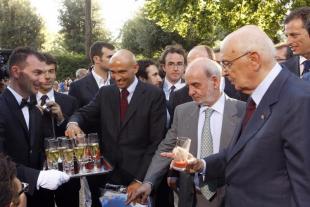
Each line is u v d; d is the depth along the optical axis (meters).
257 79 2.15
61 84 17.11
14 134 3.13
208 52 4.37
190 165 2.51
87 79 5.07
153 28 30.97
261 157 2.07
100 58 5.02
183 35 21.84
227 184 2.27
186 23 21.20
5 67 4.30
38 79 3.24
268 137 2.05
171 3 20.62
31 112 3.29
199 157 3.00
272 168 2.06
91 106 3.82
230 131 2.89
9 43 35.28
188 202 3.00
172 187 3.51
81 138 3.18
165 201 4.30
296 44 3.53
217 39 24.00
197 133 3.04
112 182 3.63
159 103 3.61
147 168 3.54
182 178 3.04
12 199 1.74
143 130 3.59
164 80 5.41
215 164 2.58
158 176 3.22
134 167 3.57
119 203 3.32
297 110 1.98
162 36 30.56
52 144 3.14
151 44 31.17
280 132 2.03
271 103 2.08
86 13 23.25
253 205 2.10
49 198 3.71
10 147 3.13
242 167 2.13
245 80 2.15
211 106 2.98
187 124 3.09
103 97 3.76
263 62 2.12
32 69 3.19
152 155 3.57
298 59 4.30
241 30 2.17
